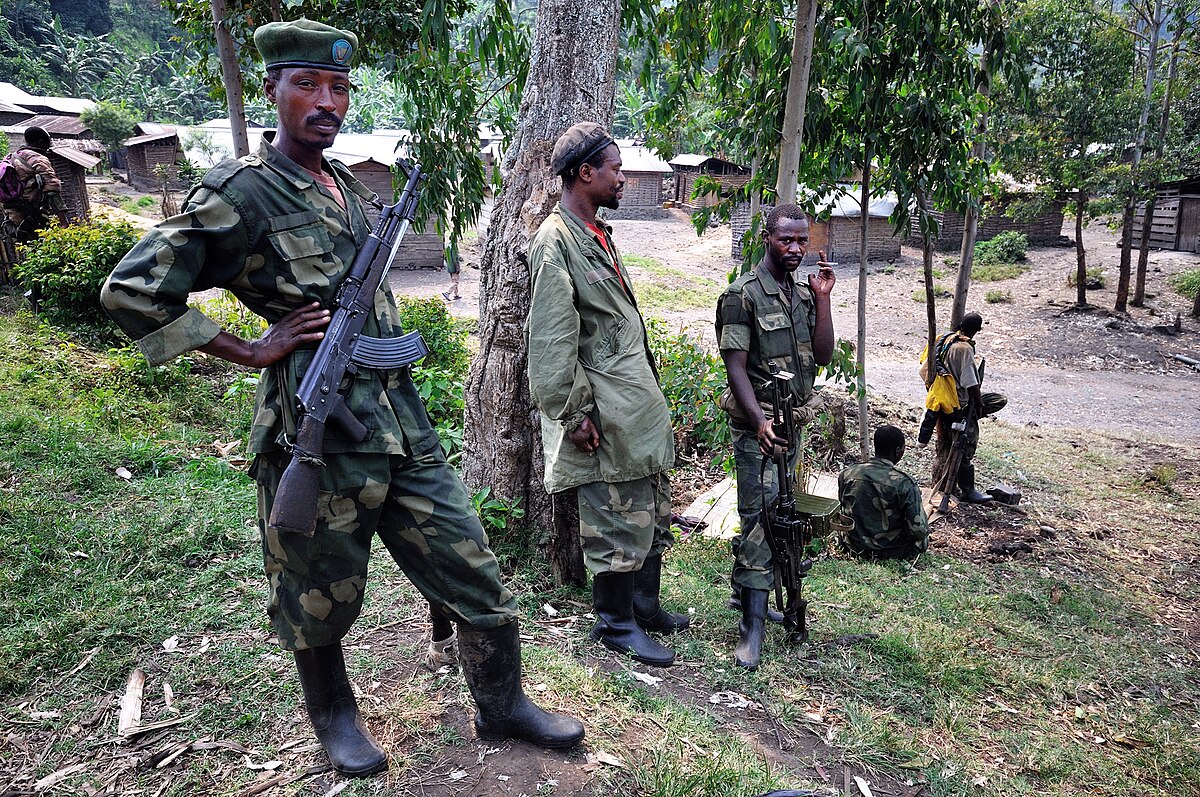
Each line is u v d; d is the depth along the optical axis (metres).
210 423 7.08
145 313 2.03
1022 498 8.05
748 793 2.67
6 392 6.19
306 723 2.82
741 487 3.94
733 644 3.86
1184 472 9.65
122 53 80.00
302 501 2.16
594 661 3.45
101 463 5.08
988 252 25.64
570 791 2.58
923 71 6.82
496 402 4.12
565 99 3.89
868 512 5.82
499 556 4.12
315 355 2.23
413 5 7.79
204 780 2.55
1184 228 25.25
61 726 2.79
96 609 3.46
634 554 3.43
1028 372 16.56
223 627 3.43
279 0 7.88
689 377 7.91
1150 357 17.25
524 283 3.99
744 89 7.48
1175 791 3.38
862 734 3.23
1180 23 19.39
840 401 7.92
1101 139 17.83
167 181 34.00
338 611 2.40
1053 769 3.32
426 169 7.47
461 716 2.90
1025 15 15.87
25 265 8.61
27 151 9.59
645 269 26.20
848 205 25.62
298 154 2.32
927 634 4.31
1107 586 6.00
